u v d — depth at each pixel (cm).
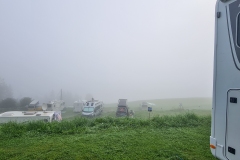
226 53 241
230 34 235
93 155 370
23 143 432
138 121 634
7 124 575
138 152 388
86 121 637
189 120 659
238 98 220
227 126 235
